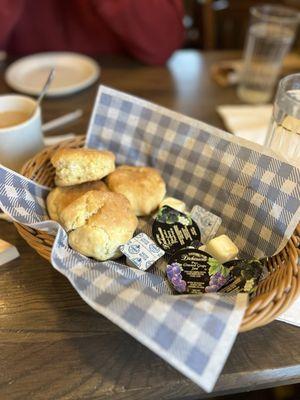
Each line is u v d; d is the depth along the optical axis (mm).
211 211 310
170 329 199
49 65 536
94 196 267
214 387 221
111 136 345
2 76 517
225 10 772
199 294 238
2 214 313
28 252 286
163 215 292
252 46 491
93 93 493
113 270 243
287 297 213
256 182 282
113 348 228
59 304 252
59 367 217
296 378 235
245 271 249
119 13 519
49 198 293
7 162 324
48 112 452
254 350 228
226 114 454
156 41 547
